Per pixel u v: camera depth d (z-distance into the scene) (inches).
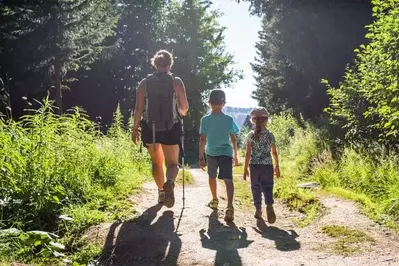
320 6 844.6
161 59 228.5
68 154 271.9
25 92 1191.6
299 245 192.5
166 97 226.1
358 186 319.3
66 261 174.2
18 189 221.3
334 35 864.3
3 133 255.9
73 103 1641.2
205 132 252.4
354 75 474.9
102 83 1712.6
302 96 1198.9
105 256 179.8
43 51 1118.4
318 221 230.1
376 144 388.5
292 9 900.0
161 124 226.2
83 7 1107.3
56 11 1080.2
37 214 215.0
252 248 187.3
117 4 1802.4
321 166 410.0
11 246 179.6
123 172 319.6
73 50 1155.9
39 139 259.8
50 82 1222.9
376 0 362.9
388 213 235.0
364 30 829.2
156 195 289.6
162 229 210.7
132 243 190.7
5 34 1088.2
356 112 451.5
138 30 1952.5
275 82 1424.7
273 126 890.7
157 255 178.7
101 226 209.6
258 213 245.0
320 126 735.7
